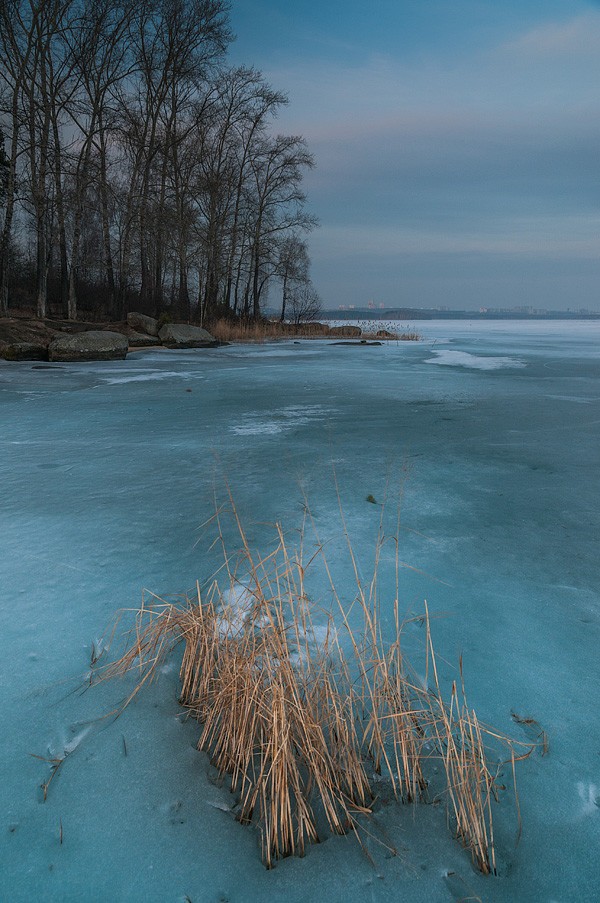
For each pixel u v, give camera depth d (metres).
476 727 2.19
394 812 2.05
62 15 27.34
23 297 36.69
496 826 1.99
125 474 6.06
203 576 3.71
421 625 3.18
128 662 2.85
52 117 27.92
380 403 10.92
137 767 2.22
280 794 1.93
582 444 7.59
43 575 3.74
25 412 9.81
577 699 2.61
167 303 39.47
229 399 11.36
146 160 33.34
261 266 42.06
